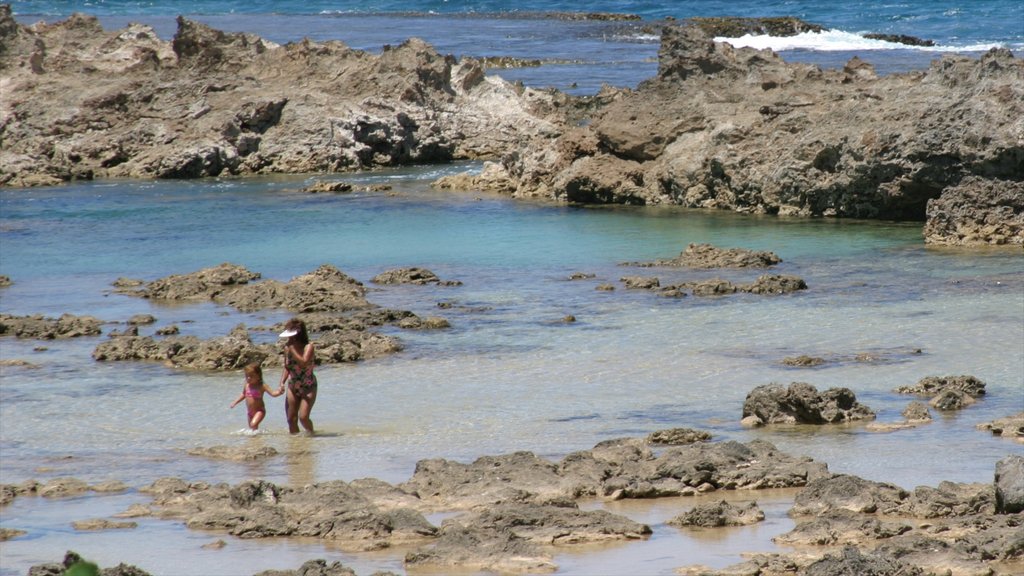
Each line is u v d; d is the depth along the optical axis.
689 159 93.44
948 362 48.44
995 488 29.77
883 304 59.09
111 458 38.31
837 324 55.38
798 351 50.91
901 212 84.25
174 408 44.62
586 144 99.12
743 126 92.25
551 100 129.75
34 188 106.12
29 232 85.44
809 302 60.09
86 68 125.88
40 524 31.55
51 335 56.62
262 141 115.25
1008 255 70.81
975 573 25.28
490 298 63.22
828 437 38.69
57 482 34.94
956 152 79.12
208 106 117.06
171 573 27.31
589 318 58.12
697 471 33.31
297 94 118.75
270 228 85.81
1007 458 29.94
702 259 70.75
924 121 81.88
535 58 186.12
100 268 73.56
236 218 90.00
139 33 134.12
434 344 53.75
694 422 40.91
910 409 40.97
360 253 76.62
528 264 72.25
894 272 66.94
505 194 100.31
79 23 134.25
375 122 116.50
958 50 186.88
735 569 26.11
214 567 27.66
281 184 106.31
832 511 29.89
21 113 117.81
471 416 42.25
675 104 97.62
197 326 58.41
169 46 132.38
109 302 64.44
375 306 61.53
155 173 111.56
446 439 39.31
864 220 84.44
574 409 42.91
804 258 71.69
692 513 30.00
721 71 97.88
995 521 28.56
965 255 71.25
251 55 126.06
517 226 85.06
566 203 95.44
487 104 124.44
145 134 115.94
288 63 124.44
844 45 197.38
